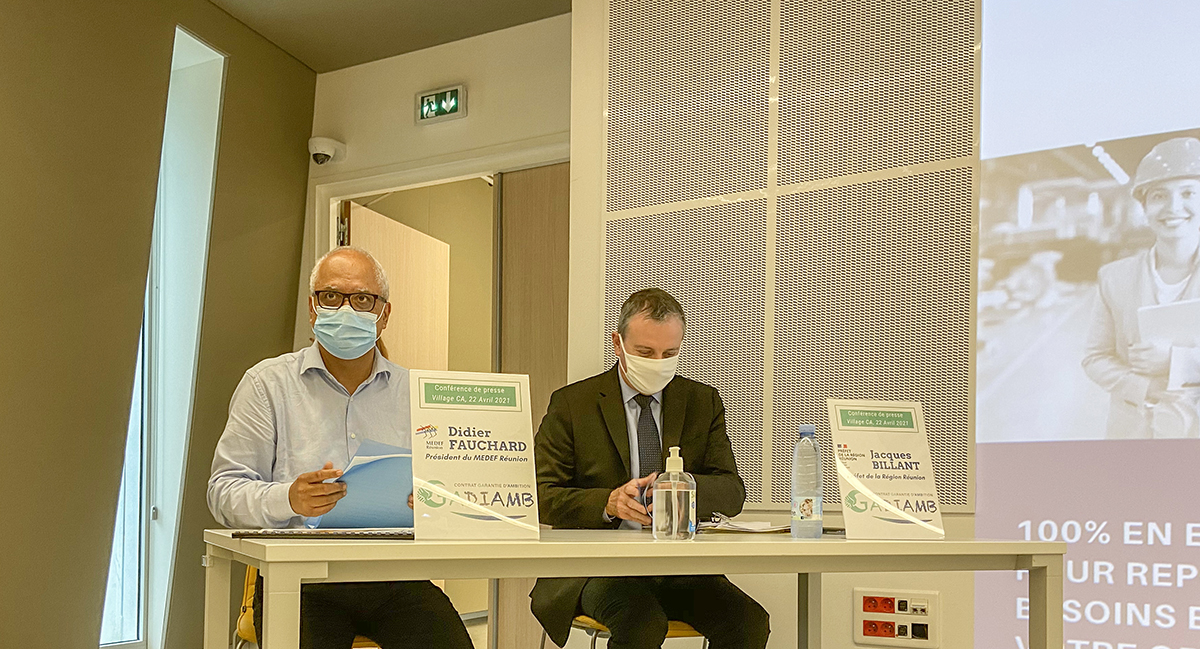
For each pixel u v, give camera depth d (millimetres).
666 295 2617
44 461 3426
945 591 2846
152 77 3912
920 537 2023
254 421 2309
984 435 3105
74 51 3537
